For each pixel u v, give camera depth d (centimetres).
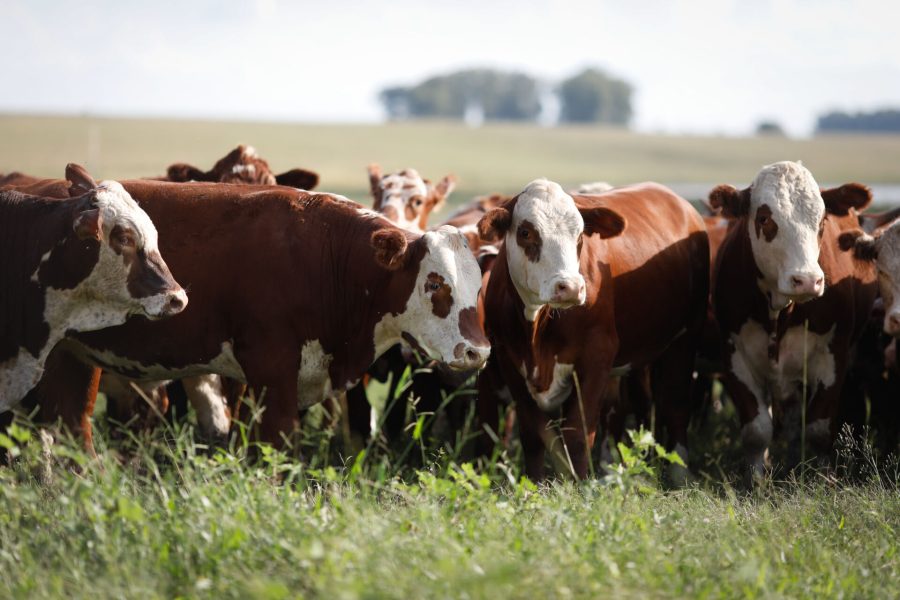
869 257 1070
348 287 945
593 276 998
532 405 1044
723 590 655
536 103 19088
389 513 739
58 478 786
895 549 757
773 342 1073
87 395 993
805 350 1072
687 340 1185
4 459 914
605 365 1016
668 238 1138
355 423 1131
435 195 1490
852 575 697
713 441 1273
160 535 677
